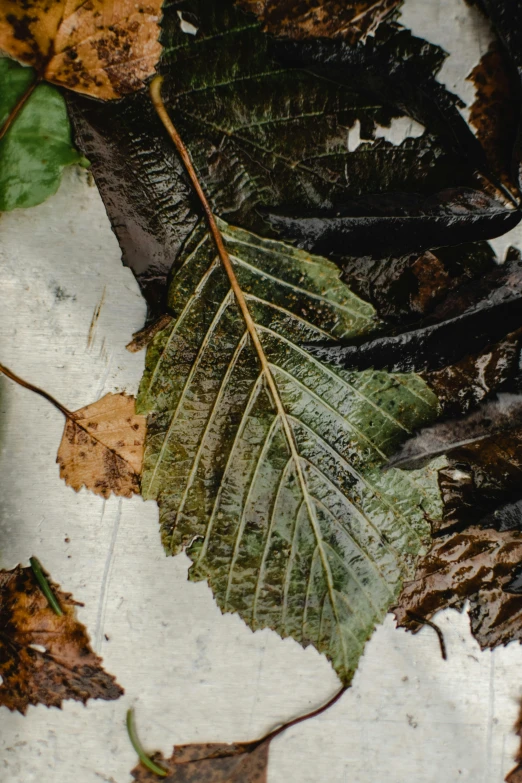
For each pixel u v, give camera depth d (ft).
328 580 1.34
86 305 1.34
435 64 1.30
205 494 1.33
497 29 1.29
